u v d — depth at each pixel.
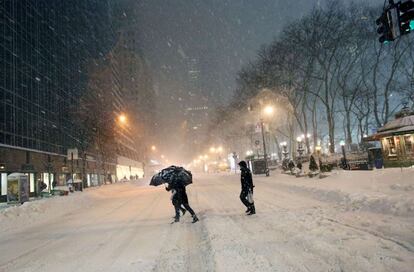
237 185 29.70
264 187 23.81
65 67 57.41
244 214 12.62
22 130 40.09
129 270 6.79
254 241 8.19
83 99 63.91
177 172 12.38
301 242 7.74
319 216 10.82
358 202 12.40
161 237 9.80
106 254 8.29
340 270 5.77
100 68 84.31
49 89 49.56
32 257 8.62
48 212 17.50
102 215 16.25
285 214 11.80
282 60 46.06
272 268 6.11
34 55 44.97
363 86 54.44
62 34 56.91
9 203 23.48
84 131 50.03
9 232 13.15
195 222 11.86
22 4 42.28
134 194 29.88
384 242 7.14
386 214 10.20
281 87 49.25
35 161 42.94
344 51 47.19
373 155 26.56
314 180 21.78
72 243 9.96
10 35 38.62
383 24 12.30
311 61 45.81
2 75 36.28
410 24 11.61
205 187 29.56
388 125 24.39
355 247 6.97
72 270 7.14
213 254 7.28
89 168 65.00
